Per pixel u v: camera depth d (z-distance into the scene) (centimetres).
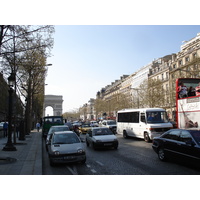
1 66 1441
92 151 1470
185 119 1354
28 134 3100
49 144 1086
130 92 8356
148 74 6894
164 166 903
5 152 1356
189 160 827
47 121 2706
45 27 1300
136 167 906
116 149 1513
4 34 1167
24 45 1444
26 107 2752
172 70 5388
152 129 1839
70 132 1166
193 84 1423
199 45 4503
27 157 1154
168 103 5212
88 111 17488
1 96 3325
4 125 2666
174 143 920
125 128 2314
